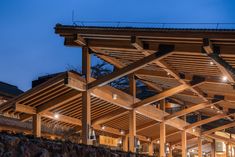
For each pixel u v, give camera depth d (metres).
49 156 5.25
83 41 10.43
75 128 14.66
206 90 14.31
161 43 9.06
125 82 23.33
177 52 8.84
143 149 20.83
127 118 15.26
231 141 24.72
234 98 14.77
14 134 4.73
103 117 14.09
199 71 11.22
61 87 10.80
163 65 10.42
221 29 7.43
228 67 8.93
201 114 20.84
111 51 11.02
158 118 15.95
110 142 16.31
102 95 11.72
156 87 15.52
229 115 17.95
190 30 7.85
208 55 8.16
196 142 24.52
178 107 19.27
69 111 12.73
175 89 13.16
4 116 13.16
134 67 10.05
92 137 10.91
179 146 24.12
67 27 10.07
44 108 11.53
